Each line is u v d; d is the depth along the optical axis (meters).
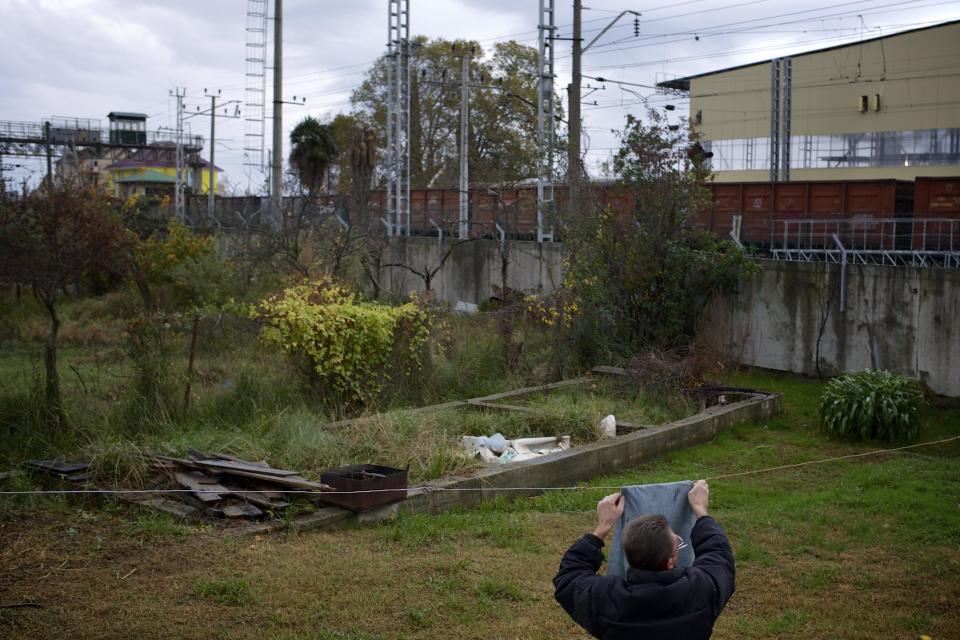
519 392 14.69
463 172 36.47
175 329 13.08
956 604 6.58
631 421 13.25
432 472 9.71
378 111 58.72
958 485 10.27
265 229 27.84
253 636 5.62
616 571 3.80
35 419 10.75
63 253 14.20
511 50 58.72
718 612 3.47
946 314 15.94
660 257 18.47
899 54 43.28
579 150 20.92
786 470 11.38
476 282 27.66
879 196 23.67
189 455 9.13
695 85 52.66
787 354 18.47
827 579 7.10
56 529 7.64
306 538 7.77
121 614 5.89
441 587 6.63
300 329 13.05
